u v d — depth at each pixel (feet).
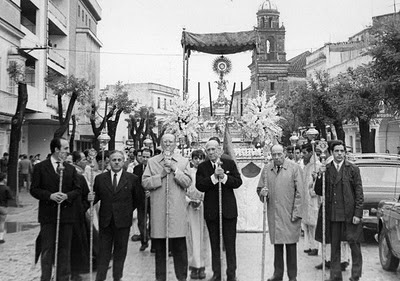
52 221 25.09
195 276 28.07
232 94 54.29
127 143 116.06
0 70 83.25
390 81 69.00
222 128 53.42
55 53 118.11
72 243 26.81
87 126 146.82
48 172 25.23
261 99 44.24
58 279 25.30
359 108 85.25
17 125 64.80
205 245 30.96
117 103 112.16
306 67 234.99
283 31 282.97
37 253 26.12
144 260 32.55
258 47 63.82
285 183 26.14
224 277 27.43
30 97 94.27
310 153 34.83
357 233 26.40
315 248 33.86
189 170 25.71
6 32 84.84
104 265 25.43
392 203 28.91
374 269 29.99
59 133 81.30
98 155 37.47
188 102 45.50
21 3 100.27
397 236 26.78
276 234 26.02
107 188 25.54
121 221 25.34
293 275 26.03
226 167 26.53
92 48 153.89
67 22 131.75
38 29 104.99
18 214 59.31
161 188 25.25
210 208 26.43
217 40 61.98
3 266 31.55
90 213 26.89
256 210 42.29
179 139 45.14
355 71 95.20
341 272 27.14
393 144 148.25
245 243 37.63
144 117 155.02
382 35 70.64
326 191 26.76
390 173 39.27
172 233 24.94
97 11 168.04
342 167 26.71
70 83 85.56
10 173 65.21
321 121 101.24
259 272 28.99
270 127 43.70
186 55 62.95
